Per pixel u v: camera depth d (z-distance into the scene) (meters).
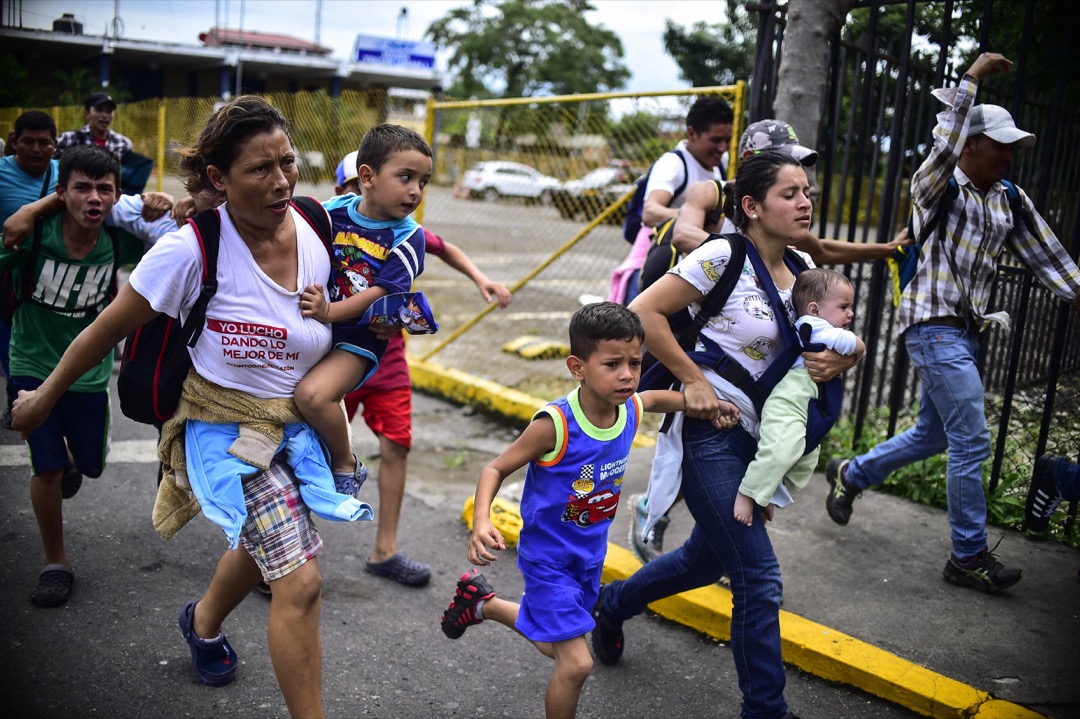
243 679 3.13
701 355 2.89
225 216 2.44
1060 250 3.84
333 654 3.38
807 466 2.92
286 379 2.57
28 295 3.51
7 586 3.64
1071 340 6.61
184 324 2.47
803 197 2.80
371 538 4.49
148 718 2.87
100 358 2.44
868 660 3.26
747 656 2.78
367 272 2.75
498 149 7.50
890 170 4.80
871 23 4.76
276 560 2.46
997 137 3.66
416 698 3.14
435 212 8.22
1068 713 3.01
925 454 4.04
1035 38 6.20
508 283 10.94
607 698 3.19
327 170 11.37
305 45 44.06
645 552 3.86
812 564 4.03
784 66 5.00
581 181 6.63
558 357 8.37
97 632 3.36
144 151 16.56
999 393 6.09
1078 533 4.39
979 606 3.70
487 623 3.73
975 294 3.82
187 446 2.56
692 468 2.87
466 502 4.71
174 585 3.78
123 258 3.66
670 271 2.86
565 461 2.62
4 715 2.80
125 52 33.88
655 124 5.82
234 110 2.31
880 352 7.14
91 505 4.54
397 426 4.03
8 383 3.62
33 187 4.31
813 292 2.82
